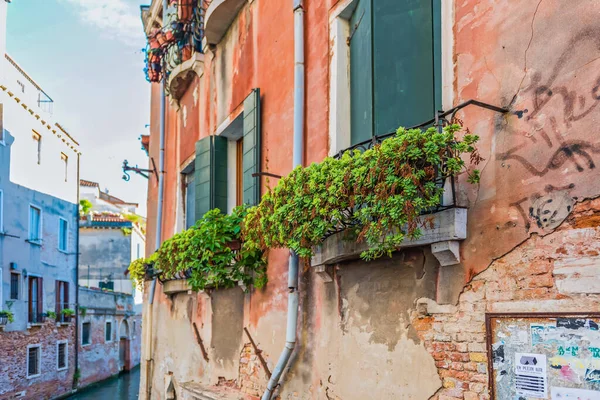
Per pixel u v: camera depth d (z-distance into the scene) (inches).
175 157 449.7
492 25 156.0
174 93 437.1
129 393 1110.4
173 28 405.7
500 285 147.5
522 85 145.8
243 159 307.0
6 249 885.2
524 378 139.2
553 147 137.0
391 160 153.5
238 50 330.0
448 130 145.6
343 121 229.0
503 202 148.2
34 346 951.0
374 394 189.5
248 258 270.7
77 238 1183.6
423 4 195.5
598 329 125.6
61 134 1109.7
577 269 130.4
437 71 187.2
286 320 249.9
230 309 311.1
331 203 176.1
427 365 168.4
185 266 301.1
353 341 202.5
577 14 133.8
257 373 274.2
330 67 234.4
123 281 1547.7
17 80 973.2
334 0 235.6
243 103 315.6
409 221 148.1
